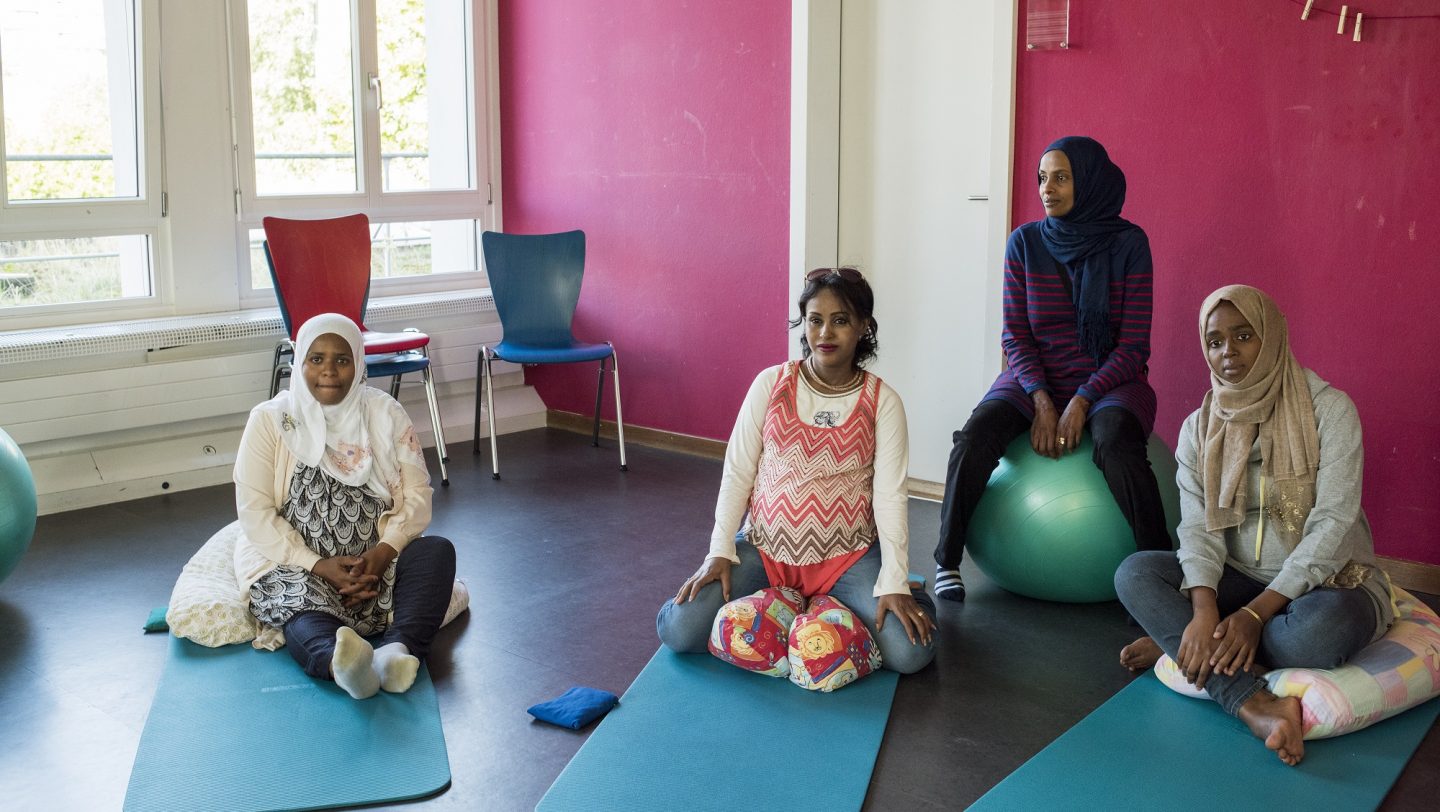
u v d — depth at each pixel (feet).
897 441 9.50
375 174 16.97
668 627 9.62
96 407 13.85
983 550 10.92
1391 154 11.02
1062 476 10.52
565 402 18.11
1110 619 10.65
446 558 9.97
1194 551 8.89
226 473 14.97
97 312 14.71
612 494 14.61
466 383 17.48
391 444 10.05
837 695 9.07
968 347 14.23
